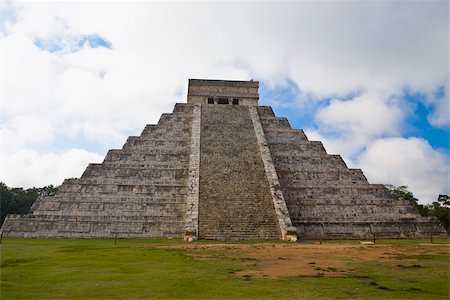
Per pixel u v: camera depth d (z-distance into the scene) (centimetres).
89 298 812
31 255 1608
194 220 2708
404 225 3150
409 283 1022
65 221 2852
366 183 3481
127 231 2836
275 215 2816
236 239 2581
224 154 3391
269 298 827
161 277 1079
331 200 3312
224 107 4141
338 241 2719
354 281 1047
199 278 1070
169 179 3253
